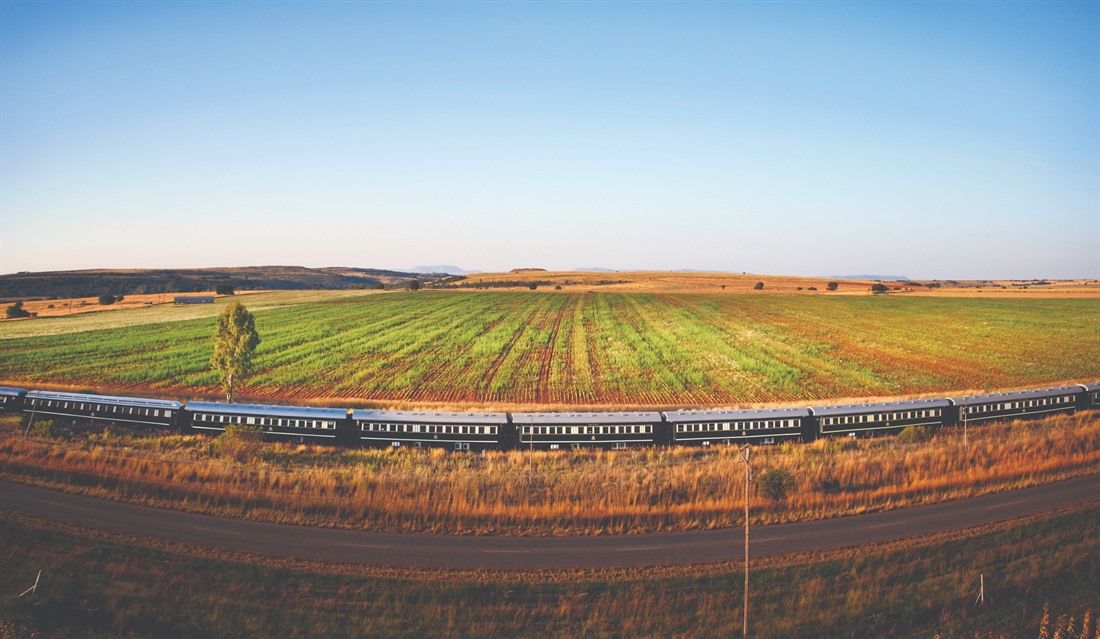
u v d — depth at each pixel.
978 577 35.66
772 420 57.44
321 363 92.88
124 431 59.69
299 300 186.88
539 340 113.19
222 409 58.69
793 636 31.09
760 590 34.56
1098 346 106.19
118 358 96.44
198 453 52.97
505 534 40.25
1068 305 164.00
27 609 30.70
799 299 186.12
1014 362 93.81
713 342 110.88
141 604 32.00
